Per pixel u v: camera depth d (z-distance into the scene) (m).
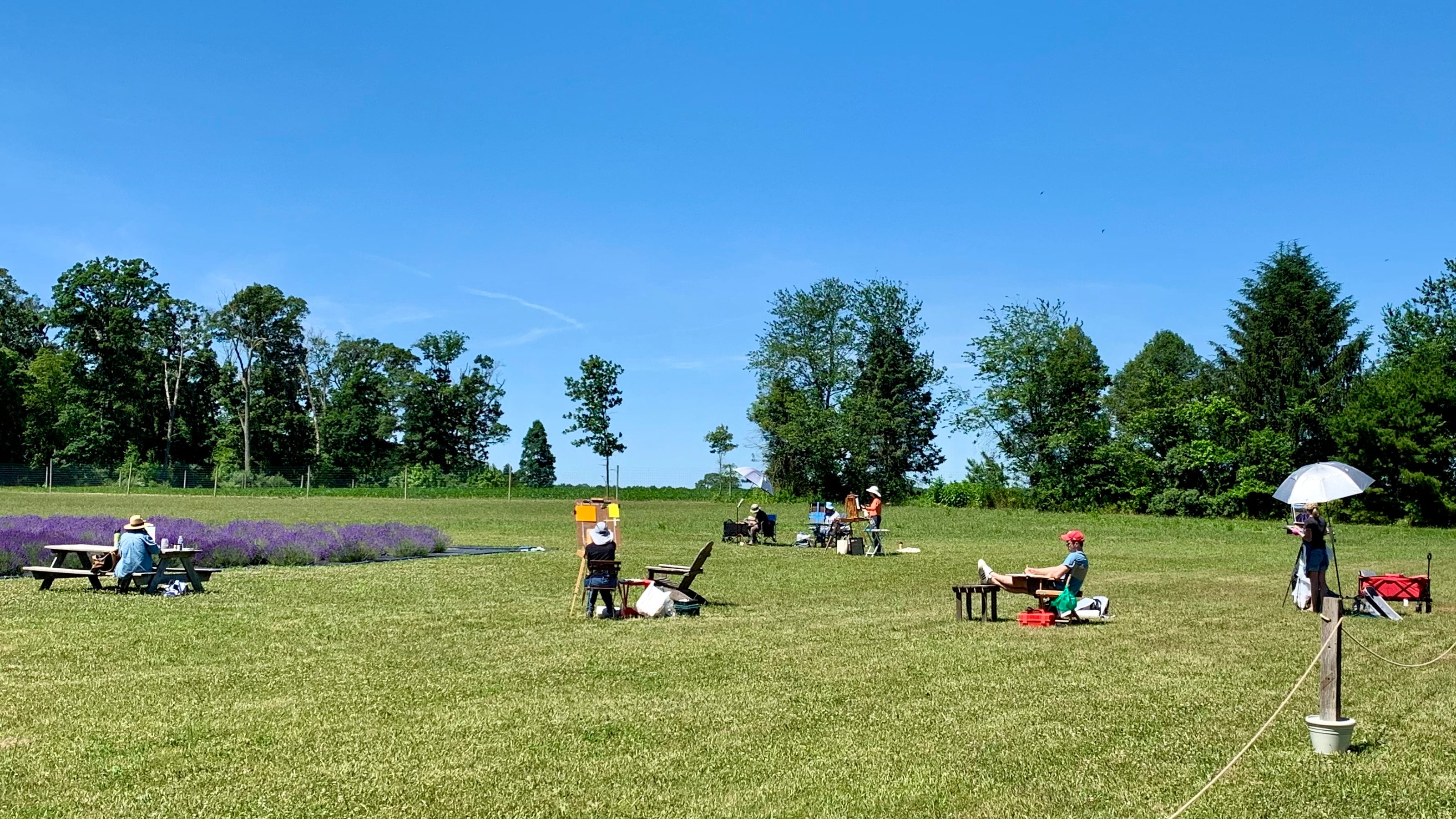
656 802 7.38
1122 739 9.02
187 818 6.98
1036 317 72.94
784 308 84.50
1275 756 8.52
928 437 86.75
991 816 7.14
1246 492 61.22
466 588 20.03
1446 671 12.05
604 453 88.00
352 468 101.00
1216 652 13.27
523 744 8.78
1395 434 55.09
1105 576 24.19
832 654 12.95
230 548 23.47
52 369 89.88
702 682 11.26
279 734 9.02
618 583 16.39
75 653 12.54
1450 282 70.50
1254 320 69.50
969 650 13.33
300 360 104.75
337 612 16.45
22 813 7.00
